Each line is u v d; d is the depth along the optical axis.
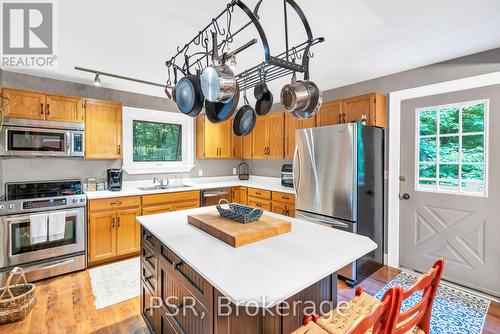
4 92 2.52
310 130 2.86
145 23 1.82
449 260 2.55
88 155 3.05
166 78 3.01
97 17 1.75
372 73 2.82
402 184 2.86
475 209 2.38
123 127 3.54
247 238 1.34
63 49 2.25
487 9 1.64
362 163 2.57
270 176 4.46
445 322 1.94
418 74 2.64
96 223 2.90
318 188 2.78
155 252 1.64
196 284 1.18
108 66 2.65
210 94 1.42
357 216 2.50
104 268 2.88
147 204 3.26
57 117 2.81
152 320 1.74
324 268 1.06
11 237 2.42
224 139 4.34
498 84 2.23
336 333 1.06
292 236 1.48
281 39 2.05
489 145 2.29
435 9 1.64
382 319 0.81
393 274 2.73
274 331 1.17
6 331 1.84
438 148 2.62
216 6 1.62
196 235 1.49
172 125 4.08
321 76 2.92
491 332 1.83
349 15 1.71
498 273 2.26
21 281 2.47
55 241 2.65
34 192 2.84
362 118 2.62
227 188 4.10
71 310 2.10
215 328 1.03
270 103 1.74
